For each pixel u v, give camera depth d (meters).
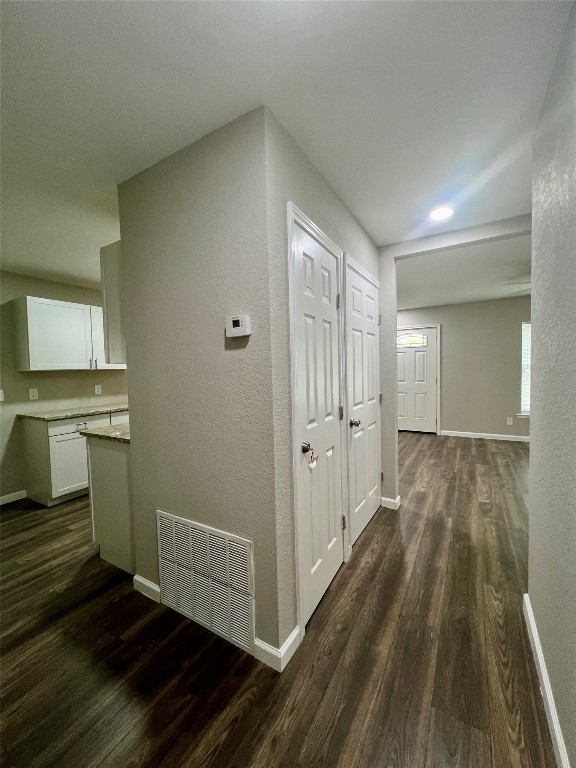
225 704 1.22
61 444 3.21
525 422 5.20
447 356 5.68
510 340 5.24
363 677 1.32
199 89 1.21
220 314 1.41
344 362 2.04
